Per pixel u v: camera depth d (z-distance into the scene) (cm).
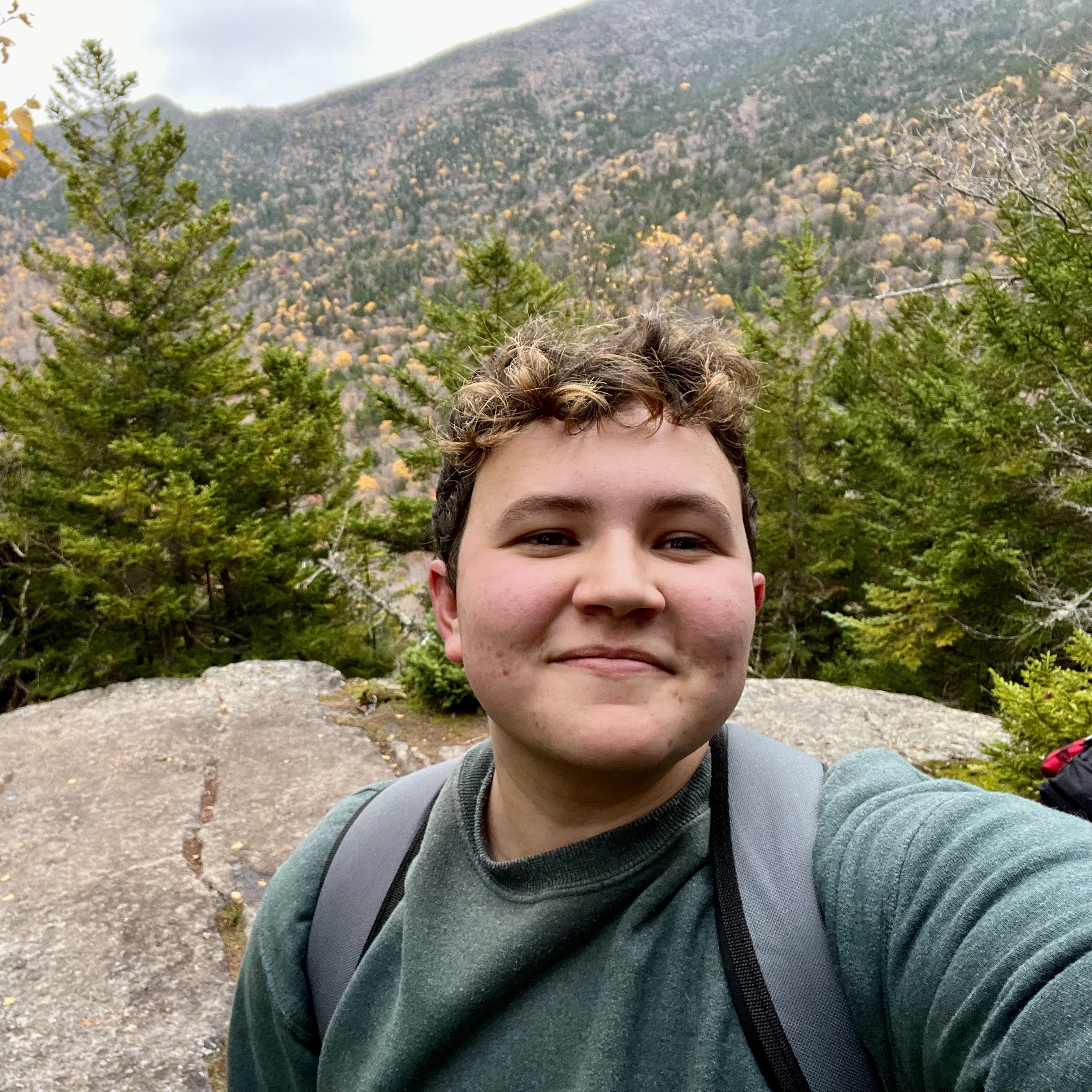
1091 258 560
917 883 57
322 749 538
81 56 1121
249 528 1238
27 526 1195
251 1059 93
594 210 18412
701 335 74
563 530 64
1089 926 48
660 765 60
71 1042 277
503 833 73
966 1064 50
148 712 617
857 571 1203
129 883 380
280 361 1483
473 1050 64
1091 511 630
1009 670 760
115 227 1215
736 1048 57
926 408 702
